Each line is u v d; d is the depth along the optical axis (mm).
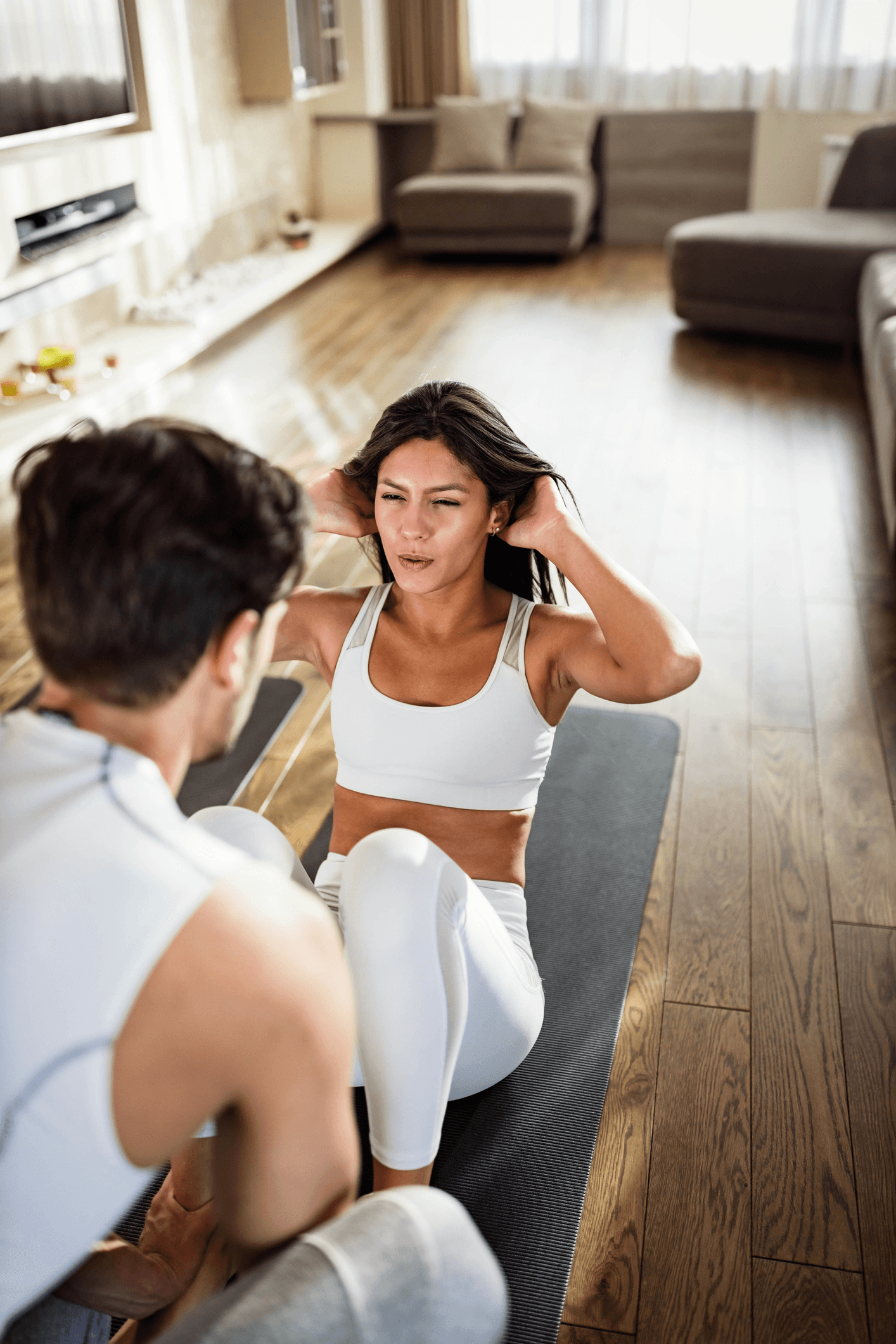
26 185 3441
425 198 6242
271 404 4188
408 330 5199
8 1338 814
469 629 1247
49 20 3549
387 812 1277
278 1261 655
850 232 4625
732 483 3467
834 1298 1161
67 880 576
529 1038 1276
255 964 596
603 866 1829
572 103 6520
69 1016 567
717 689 2371
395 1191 723
